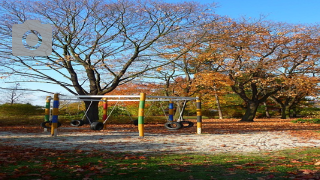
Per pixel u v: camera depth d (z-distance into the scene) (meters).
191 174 4.34
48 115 15.88
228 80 23.31
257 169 4.70
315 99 33.41
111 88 20.53
